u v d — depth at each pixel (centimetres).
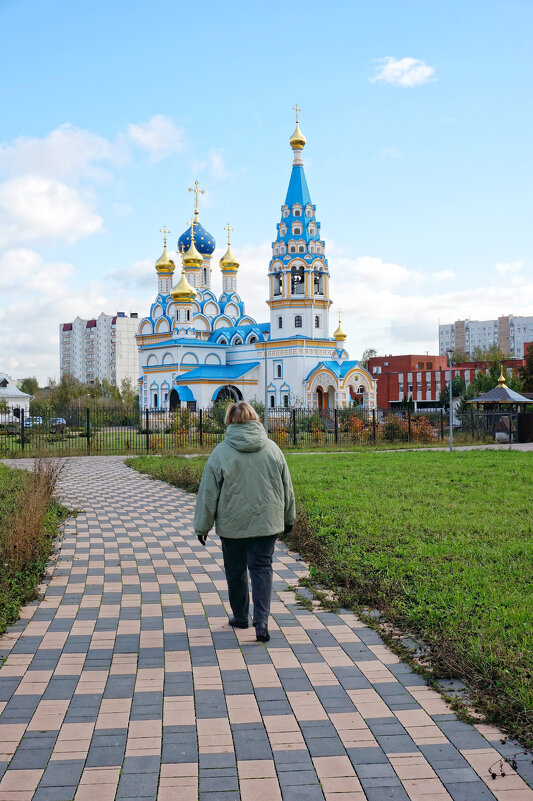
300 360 5900
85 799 339
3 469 1797
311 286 5975
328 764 371
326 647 545
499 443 2983
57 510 1160
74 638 570
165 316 6619
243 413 572
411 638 551
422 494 1198
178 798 341
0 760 375
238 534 560
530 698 414
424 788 349
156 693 461
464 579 656
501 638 502
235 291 7069
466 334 13788
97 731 407
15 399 7312
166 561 842
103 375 13412
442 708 435
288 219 5991
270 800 340
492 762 372
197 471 1611
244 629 591
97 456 2528
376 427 3102
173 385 6219
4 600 628
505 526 903
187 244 6806
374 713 429
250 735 403
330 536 863
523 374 5806
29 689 467
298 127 5916
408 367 8262
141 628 595
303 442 2916
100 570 797
